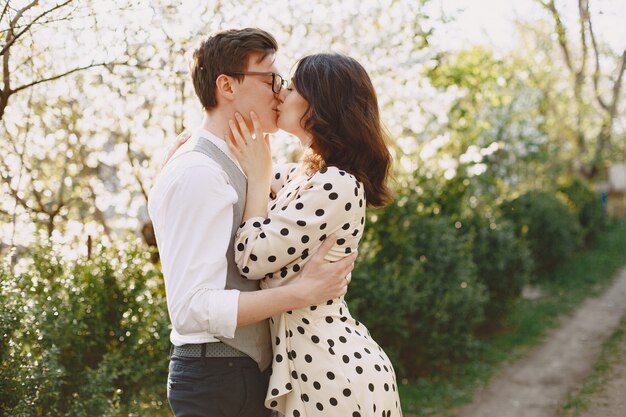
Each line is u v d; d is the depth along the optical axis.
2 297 2.80
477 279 7.35
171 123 5.27
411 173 6.57
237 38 1.91
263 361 1.96
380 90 6.84
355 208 1.90
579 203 14.40
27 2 2.92
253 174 1.91
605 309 9.00
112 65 3.78
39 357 2.87
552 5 7.32
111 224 6.01
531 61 14.32
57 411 2.98
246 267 1.83
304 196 1.84
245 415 1.93
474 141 9.79
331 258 1.89
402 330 5.43
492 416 5.12
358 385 1.88
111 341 3.51
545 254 11.09
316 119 1.91
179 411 1.90
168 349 3.55
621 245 14.89
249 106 1.94
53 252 3.51
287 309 1.79
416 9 7.23
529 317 8.48
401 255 5.82
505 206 10.99
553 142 15.80
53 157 5.26
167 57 4.32
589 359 6.62
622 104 19.23
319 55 1.97
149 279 3.83
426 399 5.41
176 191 1.78
